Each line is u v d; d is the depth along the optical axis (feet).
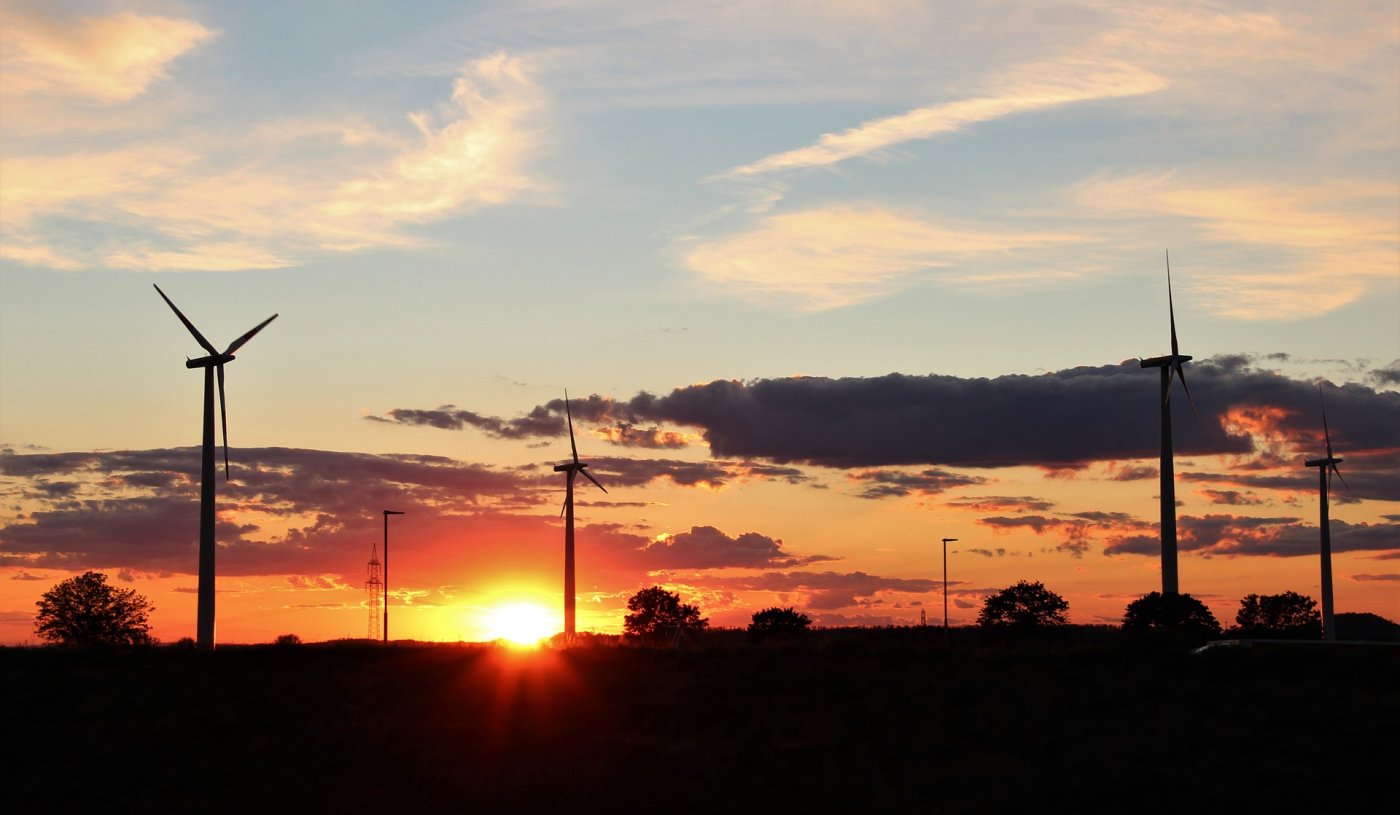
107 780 195.42
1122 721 196.34
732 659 253.24
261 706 231.30
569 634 344.08
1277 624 343.26
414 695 236.63
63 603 404.36
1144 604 328.29
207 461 302.86
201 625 288.30
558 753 203.00
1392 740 178.09
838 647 256.93
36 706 232.73
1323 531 428.97
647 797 178.29
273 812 179.63
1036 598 361.51
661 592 404.16
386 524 373.81
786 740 204.23
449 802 181.06
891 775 184.24
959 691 216.13
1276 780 167.94
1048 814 164.14
